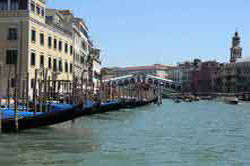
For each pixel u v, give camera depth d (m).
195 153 20.41
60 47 58.22
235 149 22.02
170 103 110.56
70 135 25.36
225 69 159.88
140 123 37.38
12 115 25.66
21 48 46.94
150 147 21.91
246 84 146.75
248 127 35.66
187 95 150.88
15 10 47.12
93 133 27.17
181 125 36.56
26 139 22.81
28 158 17.73
